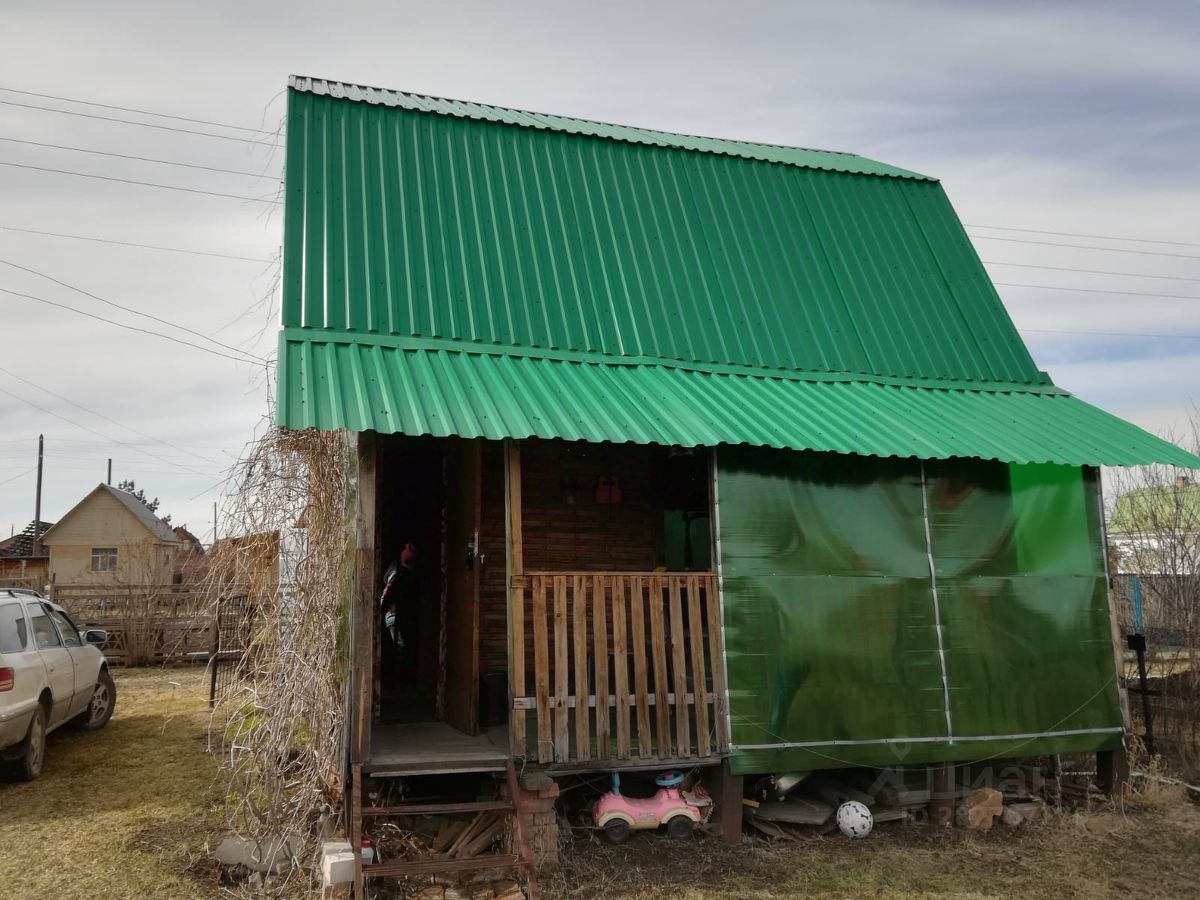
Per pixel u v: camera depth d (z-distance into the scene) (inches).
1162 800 350.0
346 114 381.4
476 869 244.1
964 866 288.4
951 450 312.8
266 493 307.1
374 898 245.1
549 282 361.4
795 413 325.4
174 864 267.7
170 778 357.7
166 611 700.0
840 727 310.0
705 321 375.6
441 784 316.5
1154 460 331.3
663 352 354.0
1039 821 332.5
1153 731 422.3
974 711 326.6
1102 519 358.9
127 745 413.4
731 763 297.3
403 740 306.2
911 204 474.0
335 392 268.1
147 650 687.1
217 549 310.8
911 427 331.0
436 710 369.7
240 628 341.7
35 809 317.4
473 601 320.8
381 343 306.7
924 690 322.0
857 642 317.1
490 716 336.2
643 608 306.5
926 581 329.4
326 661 284.0
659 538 391.9
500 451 374.9
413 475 457.1
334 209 346.0
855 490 327.6
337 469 297.7
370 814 244.2
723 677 302.4
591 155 423.2
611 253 384.8
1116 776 351.6
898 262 439.8
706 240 410.3
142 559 745.6
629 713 288.8
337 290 320.2
